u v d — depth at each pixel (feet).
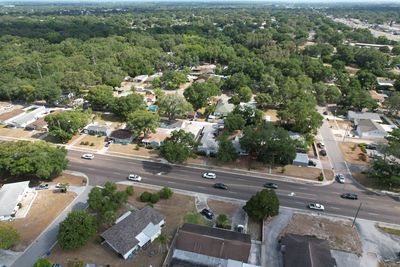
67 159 287.89
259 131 306.96
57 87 460.96
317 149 342.64
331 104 486.38
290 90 449.06
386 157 310.45
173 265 185.88
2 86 463.83
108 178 285.23
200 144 333.01
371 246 208.95
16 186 251.60
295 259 181.27
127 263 190.08
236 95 484.74
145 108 414.41
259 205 221.05
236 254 190.08
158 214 220.64
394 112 449.48
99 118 419.13
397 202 256.11
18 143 274.16
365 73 552.00
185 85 568.41
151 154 329.31
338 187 274.98
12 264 189.26
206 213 234.79
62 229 195.62
